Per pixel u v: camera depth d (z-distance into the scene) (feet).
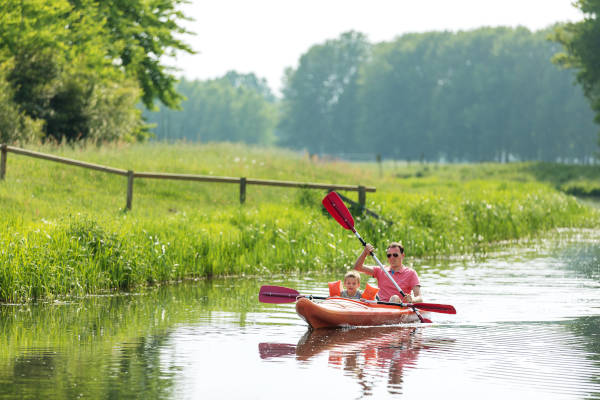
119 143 145.79
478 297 59.11
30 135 131.54
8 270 57.52
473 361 38.24
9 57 147.95
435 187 194.49
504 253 94.48
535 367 36.91
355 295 52.26
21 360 37.91
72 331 45.42
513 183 206.49
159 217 88.28
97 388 32.83
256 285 66.85
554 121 616.39
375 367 36.88
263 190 124.67
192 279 70.90
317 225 89.35
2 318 49.78
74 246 64.08
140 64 211.61
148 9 207.51
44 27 159.43
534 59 644.27
